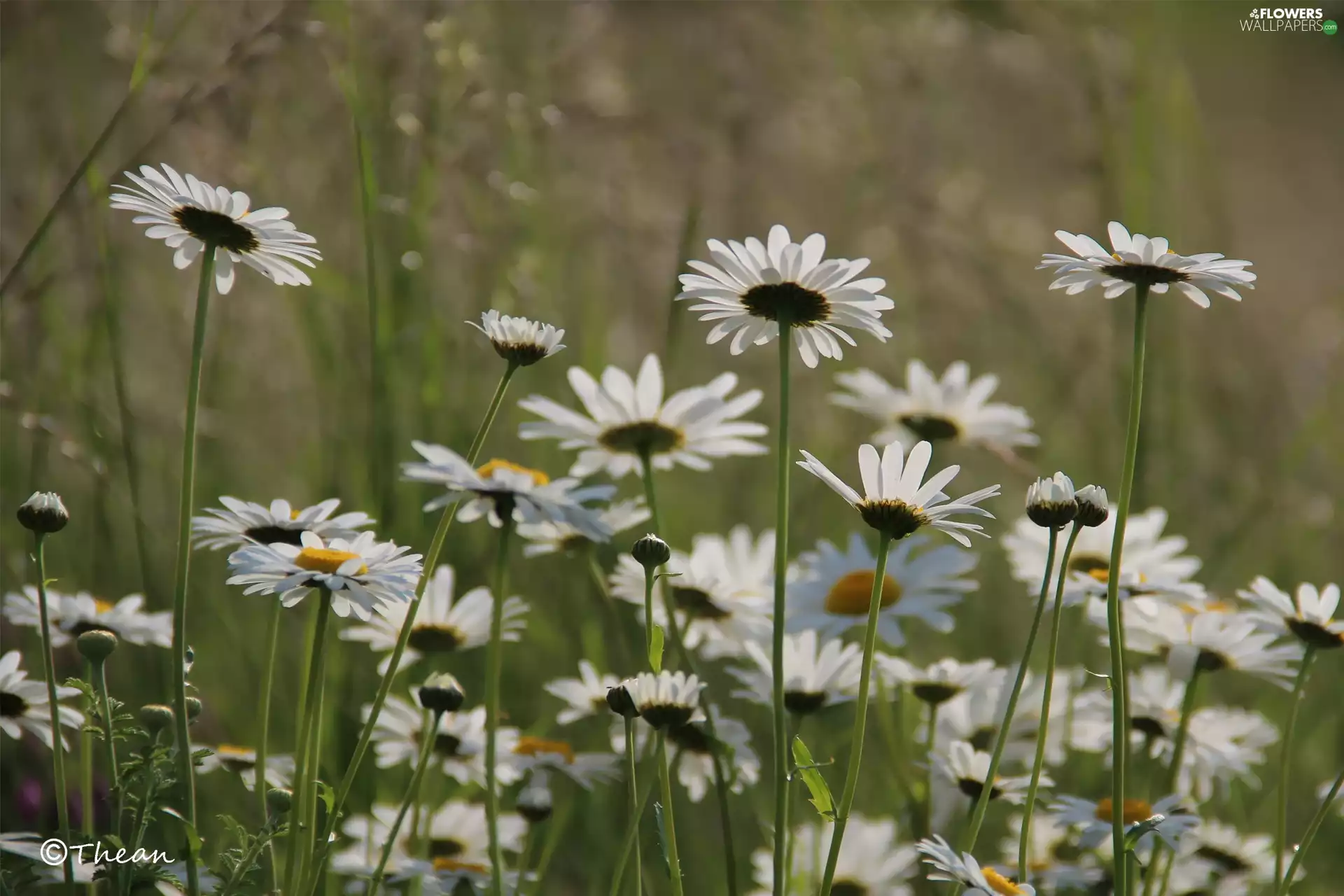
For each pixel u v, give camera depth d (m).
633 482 2.72
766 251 1.96
